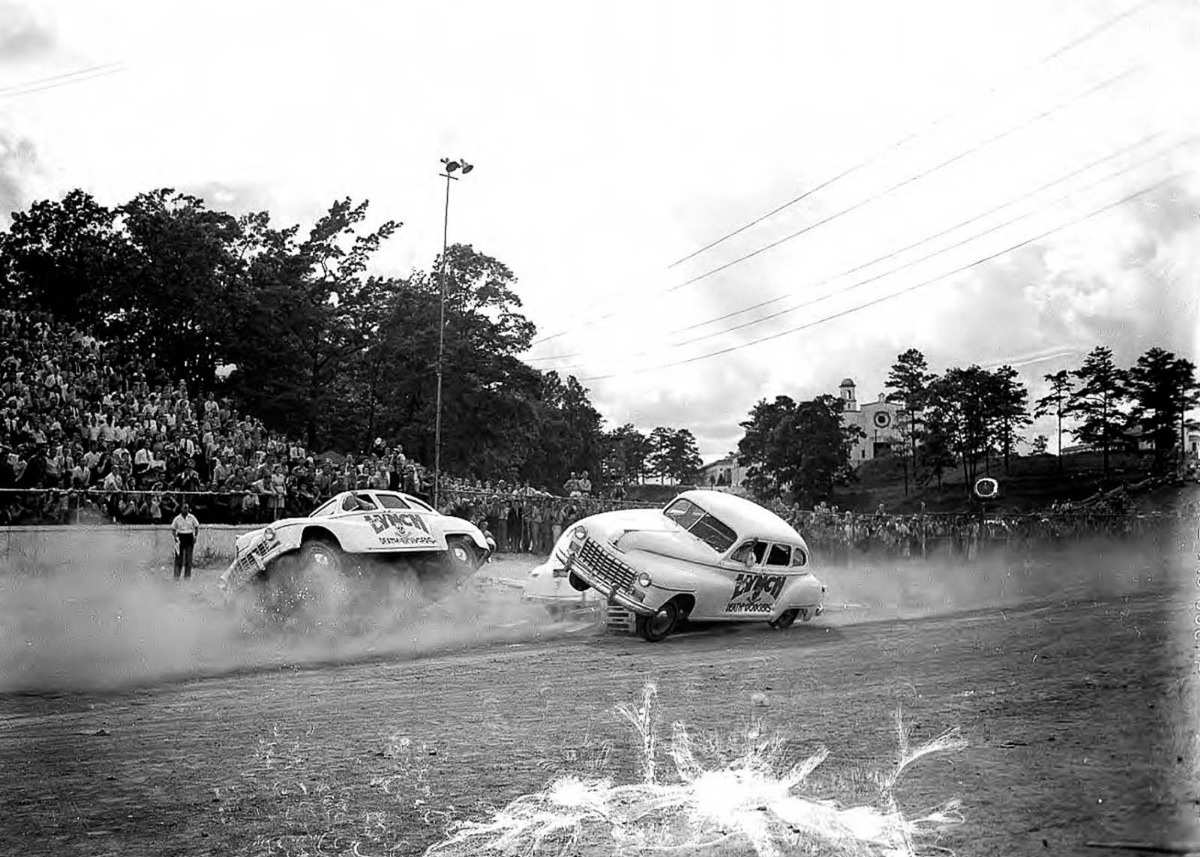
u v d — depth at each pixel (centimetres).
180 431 2678
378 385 5459
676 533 1667
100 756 786
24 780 711
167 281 4431
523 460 5488
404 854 537
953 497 6544
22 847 562
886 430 9281
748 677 1112
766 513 1752
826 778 635
